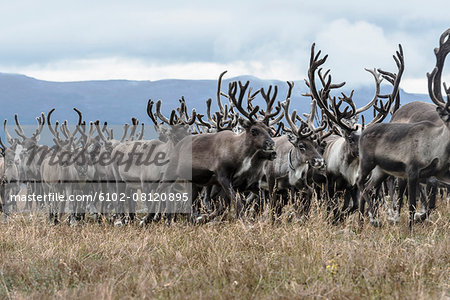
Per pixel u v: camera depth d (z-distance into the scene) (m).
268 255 11.36
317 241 11.77
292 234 12.40
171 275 10.38
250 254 11.56
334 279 9.87
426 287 9.58
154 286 9.52
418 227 15.34
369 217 16.25
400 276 9.90
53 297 9.35
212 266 10.62
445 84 15.60
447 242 12.34
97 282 10.23
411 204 15.20
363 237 14.07
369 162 16.16
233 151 16.12
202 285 9.74
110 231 14.92
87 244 13.35
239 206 15.77
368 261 10.53
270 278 10.14
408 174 15.33
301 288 9.14
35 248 12.94
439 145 14.98
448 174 15.33
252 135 15.91
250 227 13.27
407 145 15.40
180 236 14.13
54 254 12.29
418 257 10.77
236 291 9.43
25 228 15.27
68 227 16.19
